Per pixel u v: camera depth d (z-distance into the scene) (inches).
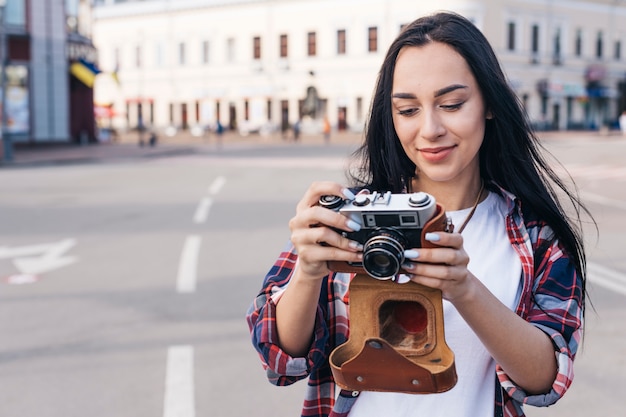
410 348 56.3
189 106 2288.4
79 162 1077.1
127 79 2391.7
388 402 64.5
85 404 167.9
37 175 813.9
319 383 68.6
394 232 52.3
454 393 63.9
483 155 70.7
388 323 58.2
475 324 55.9
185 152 1423.5
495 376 64.7
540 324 61.4
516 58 1931.6
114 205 532.7
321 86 2033.7
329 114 2033.7
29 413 163.2
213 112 2242.9
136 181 730.8
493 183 70.5
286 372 63.0
